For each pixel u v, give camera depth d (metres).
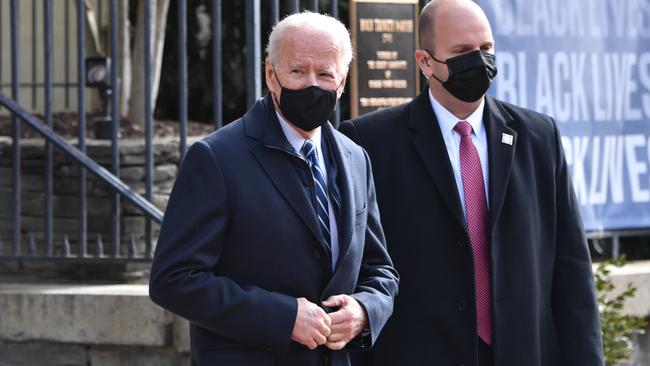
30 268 19.44
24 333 17.56
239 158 10.05
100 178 17.72
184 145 17.30
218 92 17.16
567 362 12.17
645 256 23.39
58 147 17.77
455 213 11.70
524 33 18.58
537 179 12.20
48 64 17.86
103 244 18.97
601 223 19.33
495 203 11.75
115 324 17.22
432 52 11.91
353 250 10.33
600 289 17.55
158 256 9.91
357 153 10.91
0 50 26.34
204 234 9.84
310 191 10.24
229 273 10.02
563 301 12.26
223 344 10.07
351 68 17.77
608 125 19.34
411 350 11.79
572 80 19.02
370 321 10.24
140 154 19.19
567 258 12.28
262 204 9.98
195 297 9.66
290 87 10.00
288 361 10.03
